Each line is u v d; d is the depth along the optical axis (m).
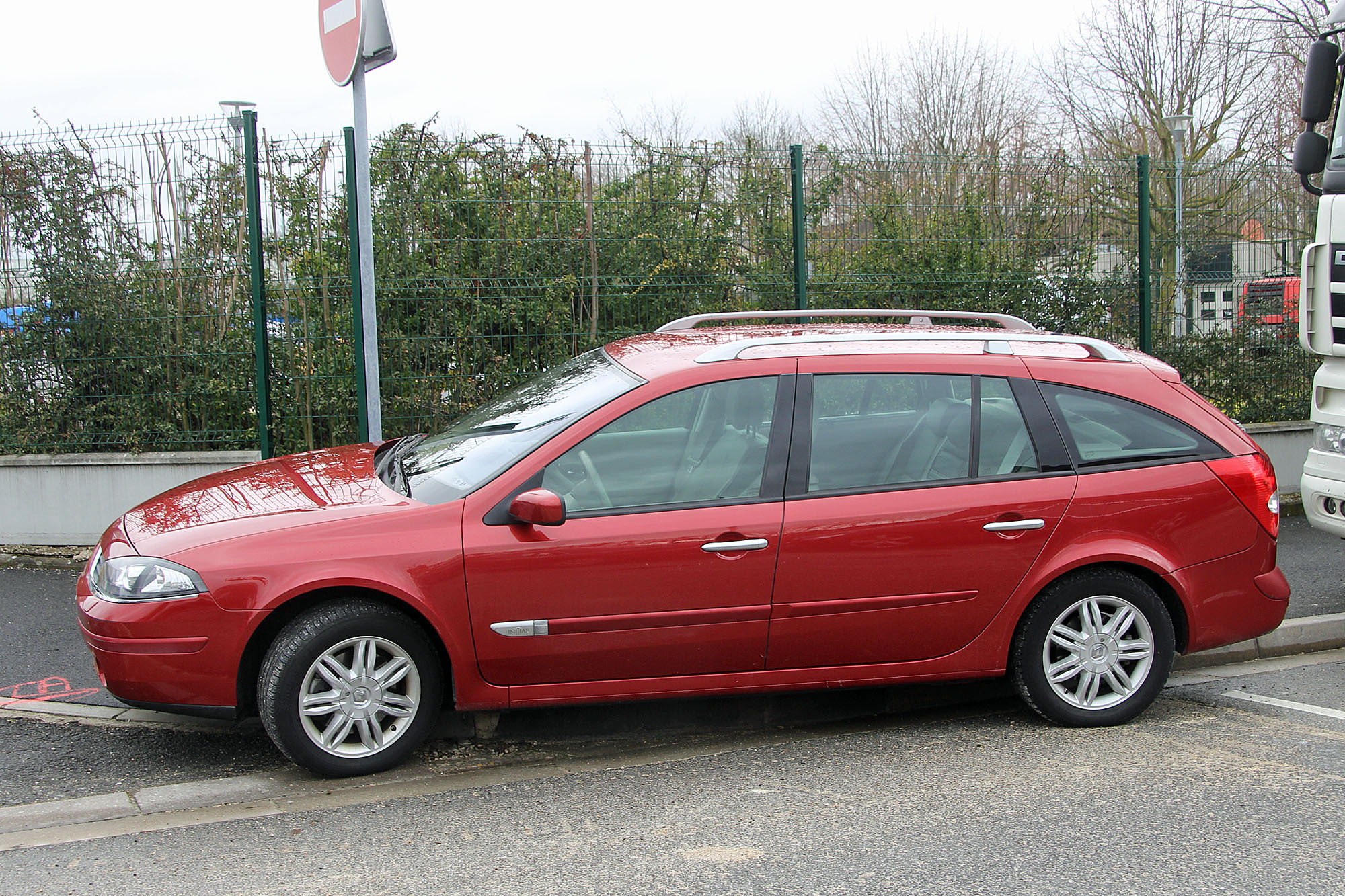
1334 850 3.48
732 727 4.91
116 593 4.02
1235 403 9.19
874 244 8.32
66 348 7.86
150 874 3.42
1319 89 6.39
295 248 7.64
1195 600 4.67
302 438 7.82
